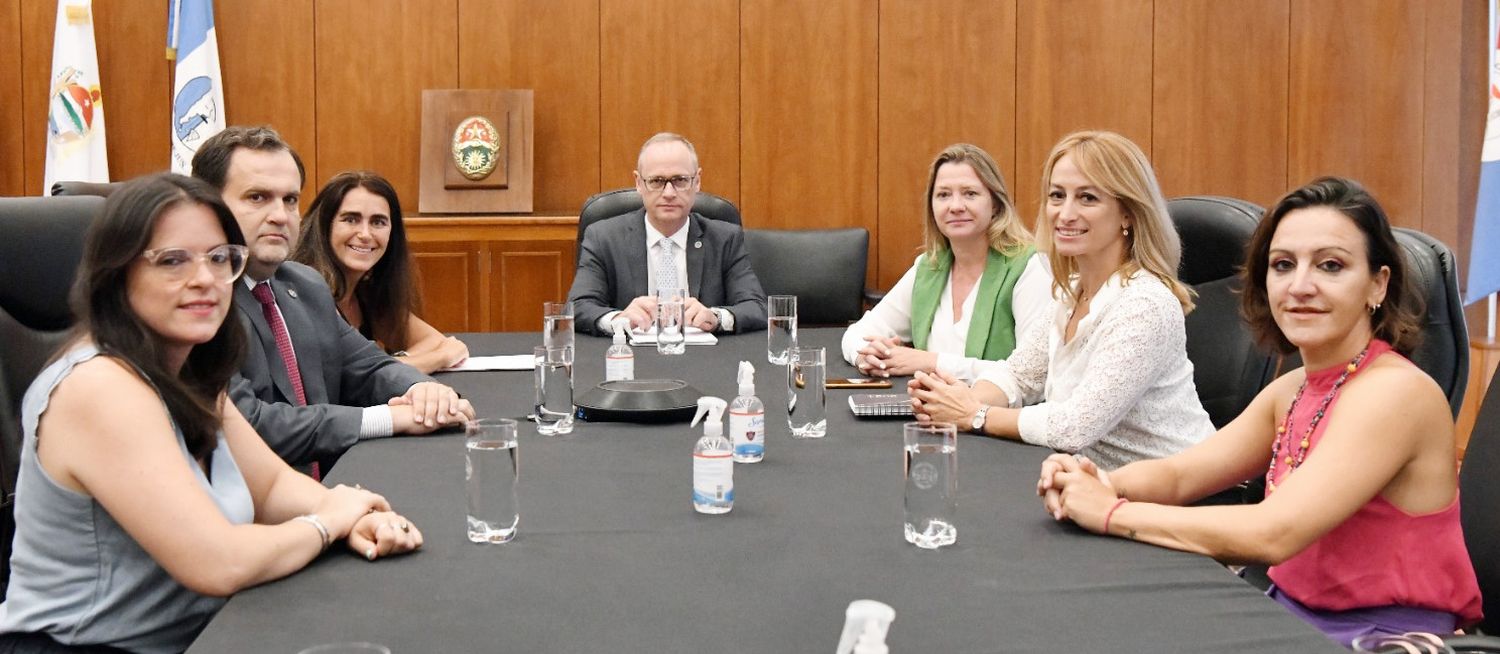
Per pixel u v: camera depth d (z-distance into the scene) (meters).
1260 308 1.85
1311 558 1.70
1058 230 2.37
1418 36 6.24
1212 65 6.20
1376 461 1.59
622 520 1.68
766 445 2.19
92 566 1.52
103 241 1.51
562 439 2.24
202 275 1.54
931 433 1.57
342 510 1.56
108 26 5.80
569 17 6.00
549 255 5.66
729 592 1.38
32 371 2.27
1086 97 6.17
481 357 3.31
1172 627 1.27
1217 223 2.78
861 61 6.11
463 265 5.63
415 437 2.29
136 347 1.53
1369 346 1.72
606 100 6.05
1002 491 1.86
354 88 5.94
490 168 5.80
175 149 5.65
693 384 2.86
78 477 1.48
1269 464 1.93
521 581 1.42
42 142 5.86
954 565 1.48
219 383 1.70
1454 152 6.31
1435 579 1.64
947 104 6.14
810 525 1.66
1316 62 6.22
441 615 1.31
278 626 1.28
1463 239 6.40
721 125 6.09
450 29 5.96
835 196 6.16
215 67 5.72
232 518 1.63
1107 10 6.13
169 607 1.56
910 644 1.22
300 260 3.10
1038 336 2.67
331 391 2.77
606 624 1.28
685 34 6.05
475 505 1.58
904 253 6.21
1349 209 1.68
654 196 4.21
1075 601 1.35
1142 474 1.88
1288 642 1.23
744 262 4.36
